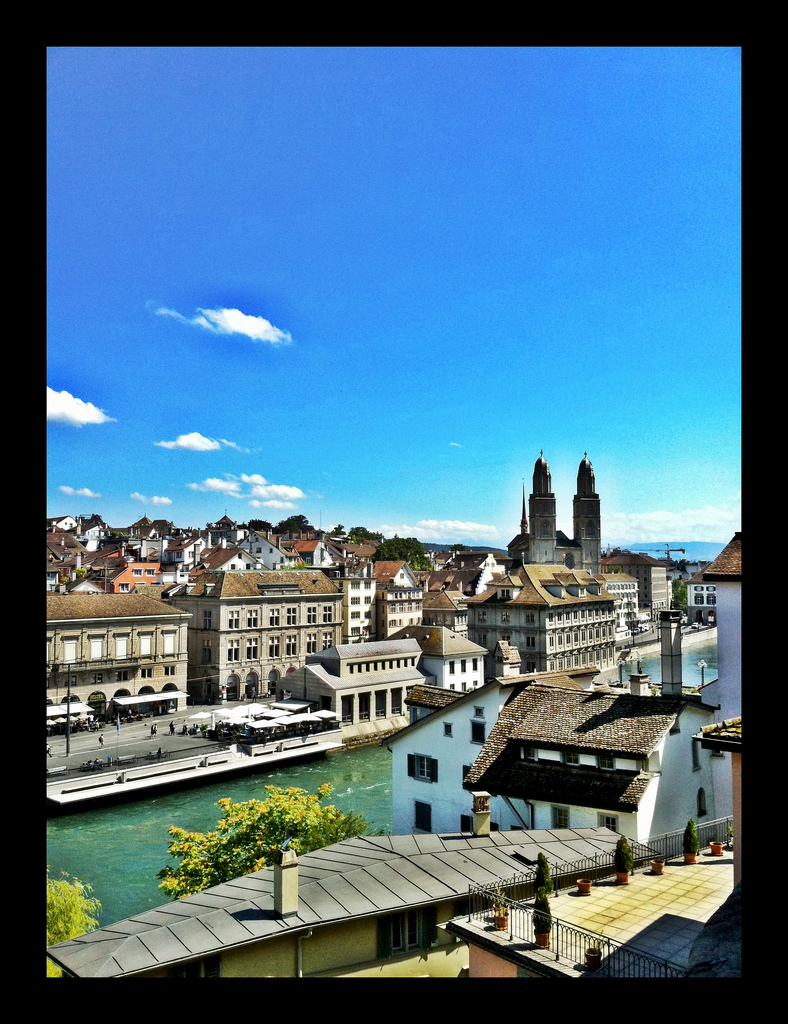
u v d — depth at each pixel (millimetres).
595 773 25844
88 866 38312
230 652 81625
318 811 28750
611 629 105375
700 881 16953
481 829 21078
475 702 32906
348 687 70125
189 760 54344
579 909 15055
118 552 103438
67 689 62094
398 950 16469
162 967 13695
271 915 15289
